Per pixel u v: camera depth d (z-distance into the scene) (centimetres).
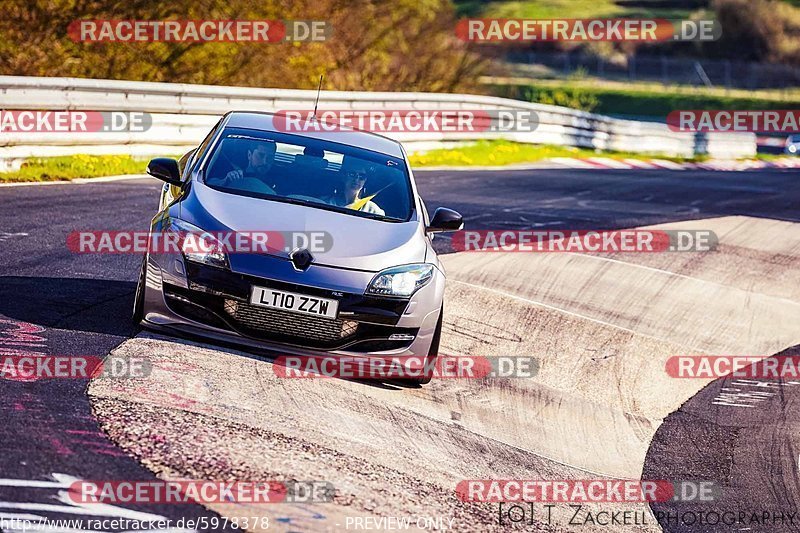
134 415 1641
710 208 6312
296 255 1997
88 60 7619
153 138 5434
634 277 4016
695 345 3319
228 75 8494
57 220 3356
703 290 4019
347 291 2002
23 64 7262
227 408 1770
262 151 2333
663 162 10194
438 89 11506
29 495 1274
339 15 9981
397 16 10825
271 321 1986
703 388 2900
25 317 2108
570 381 2692
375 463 1705
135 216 3666
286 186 2228
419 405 2141
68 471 1375
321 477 1559
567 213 5397
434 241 4084
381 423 1938
